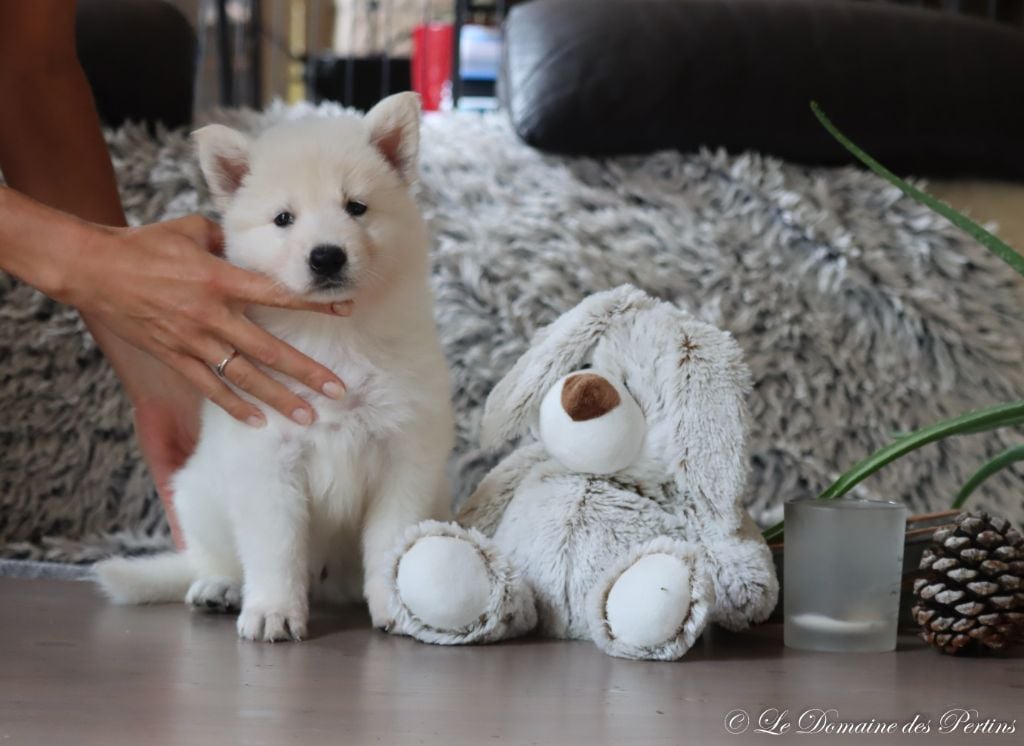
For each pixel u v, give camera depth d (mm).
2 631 1554
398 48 6141
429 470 1630
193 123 2703
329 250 1511
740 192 2582
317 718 1135
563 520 1585
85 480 2346
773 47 2592
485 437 1680
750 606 1570
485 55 4117
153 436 1933
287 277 1526
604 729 1121
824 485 2305
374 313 1595
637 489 1624
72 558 2184
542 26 2631
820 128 2609
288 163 1597
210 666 1366
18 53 1961
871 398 2408
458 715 1161
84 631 1571
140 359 1900
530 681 1331
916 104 2621
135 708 1154
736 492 1581
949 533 1565
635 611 1442
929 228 2578
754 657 1515
